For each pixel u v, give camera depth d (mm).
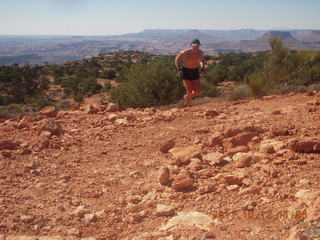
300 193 3574
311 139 4820
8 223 3398
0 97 58469
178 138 6016
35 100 55094
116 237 3229
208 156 4957
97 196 4035
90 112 8625
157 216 3551
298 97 9672
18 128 6938
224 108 8820
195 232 3086
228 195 3848
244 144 5473
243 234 3029
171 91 14242
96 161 5160
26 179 4465
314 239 2709
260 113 7516
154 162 5039
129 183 4371
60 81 83438
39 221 3457
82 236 3244
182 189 4098
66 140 6059
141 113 8367
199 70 9312
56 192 4074
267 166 4367
